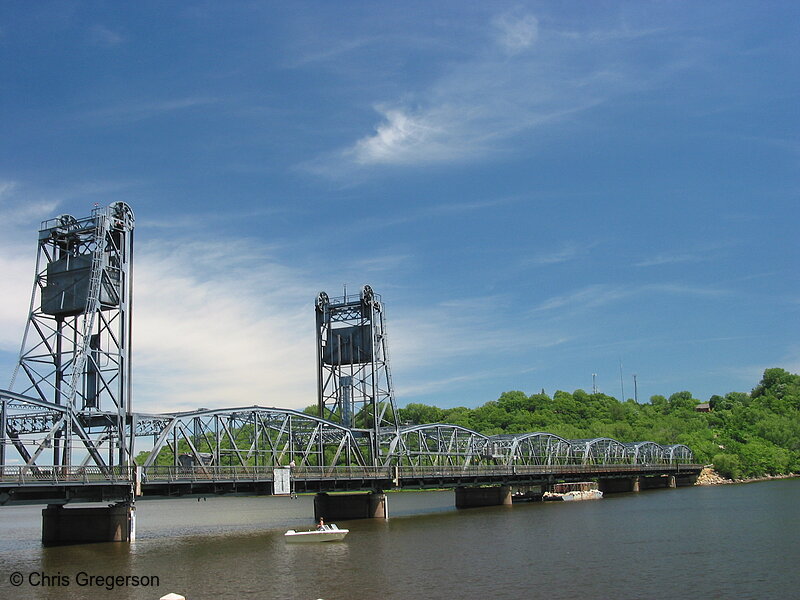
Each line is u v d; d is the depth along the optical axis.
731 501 133.25
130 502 79.94
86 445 77.00
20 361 81.50
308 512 144.38
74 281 82.75
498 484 138.88
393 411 118.50
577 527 91.19
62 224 85.44
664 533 83.12
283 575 58.91
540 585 54.03
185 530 101.88
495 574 58.34
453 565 62.47
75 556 70.06
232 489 86.69
